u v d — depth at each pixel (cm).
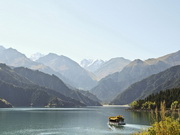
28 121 17662
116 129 13200
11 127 13850
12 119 19112
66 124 16025
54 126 14750
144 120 17962
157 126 3039
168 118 3175
